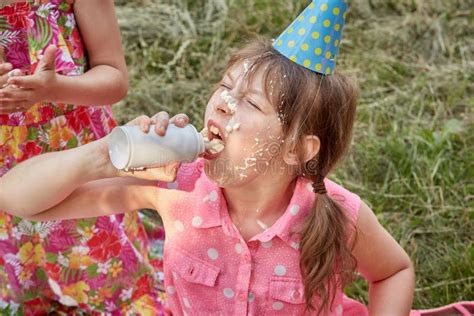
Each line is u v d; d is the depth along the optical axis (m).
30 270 2.24
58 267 2.22
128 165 1.48
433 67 3.58
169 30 3.69
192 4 3.88
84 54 2.05
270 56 1.62
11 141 2.02
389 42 3.70
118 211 1.83
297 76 1.60
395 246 1.88
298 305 1.77
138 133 1.48
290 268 1.75
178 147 1.50
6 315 2.23
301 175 1.71
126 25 3.69
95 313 2.29
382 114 3.27
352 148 3.06
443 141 3.10
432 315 2.30
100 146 1.64
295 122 1.62
